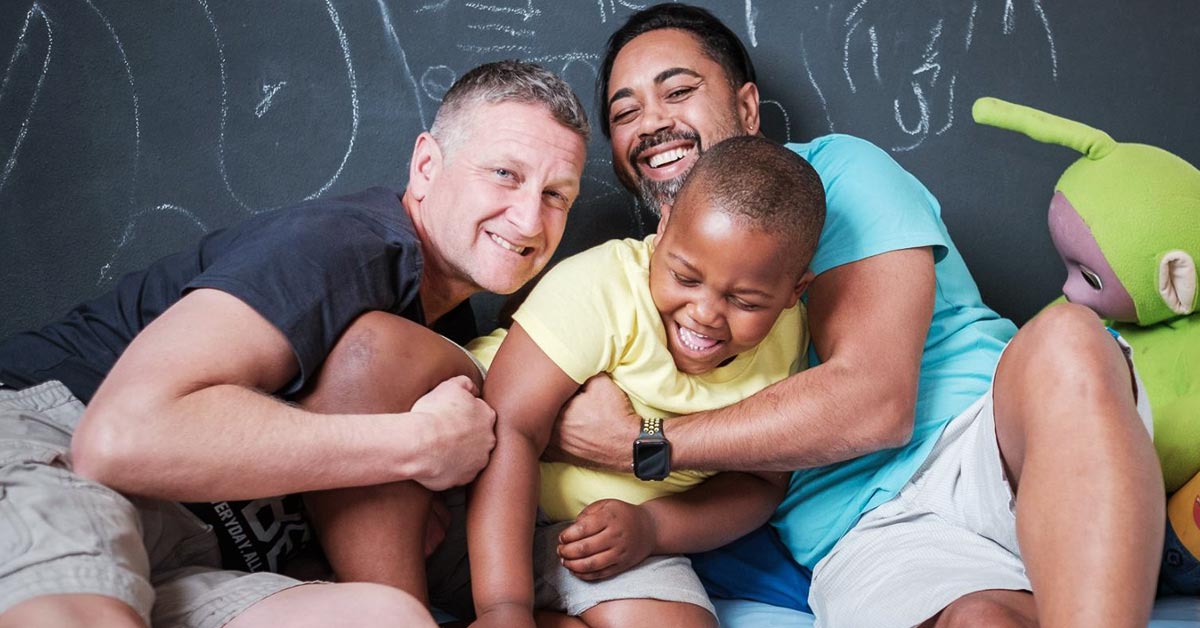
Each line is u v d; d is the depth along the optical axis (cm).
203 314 117
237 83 184
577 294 136
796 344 151
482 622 123
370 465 118
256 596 107
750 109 179
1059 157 206
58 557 94
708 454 136
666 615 134
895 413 137
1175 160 169
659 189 170
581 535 134
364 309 127
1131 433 111
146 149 182
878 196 150
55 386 126
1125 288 163
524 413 133
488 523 128
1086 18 206
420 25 189
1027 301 208
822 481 151
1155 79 209
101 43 179
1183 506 149
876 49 201
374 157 189
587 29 194
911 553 136
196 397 112
